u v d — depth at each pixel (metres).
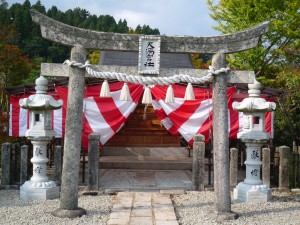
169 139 14.72
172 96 6.96
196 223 6.59
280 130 18.58
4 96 17.66
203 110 10.66
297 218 6.95
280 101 17.02
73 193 6.84
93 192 8.87
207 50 6.91
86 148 10.38
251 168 8.51
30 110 8.47
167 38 6.84
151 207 7.53
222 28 18.52
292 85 16.22
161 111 10.98
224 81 6.88
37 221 6.54
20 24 39.53
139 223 6.45
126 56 16.39
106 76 6.74
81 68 6.82
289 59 18.23
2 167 9.41
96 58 24.58
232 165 9.43
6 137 13.33
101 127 10.55
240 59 18.28
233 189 8.99
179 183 10.21
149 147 14.38
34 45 38.44
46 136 8.43
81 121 6.88
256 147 8.53
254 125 8.52
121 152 14.20
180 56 16.92
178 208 7.64
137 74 6.92
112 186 9.73
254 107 8.29
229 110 10.93
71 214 6.74
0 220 6.61
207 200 8.29
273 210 7.54
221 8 18.64
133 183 10.15
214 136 6.91
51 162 12.62
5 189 9.31
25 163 9.34
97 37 6.81
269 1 17.19
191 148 13.52
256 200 8.26
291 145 18.78
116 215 6.93
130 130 14.67
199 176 9.28
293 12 17.05
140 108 14.81
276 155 9.89
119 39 6.82
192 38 6.88
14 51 17.33
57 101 8.61
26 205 7.76
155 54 6.78
